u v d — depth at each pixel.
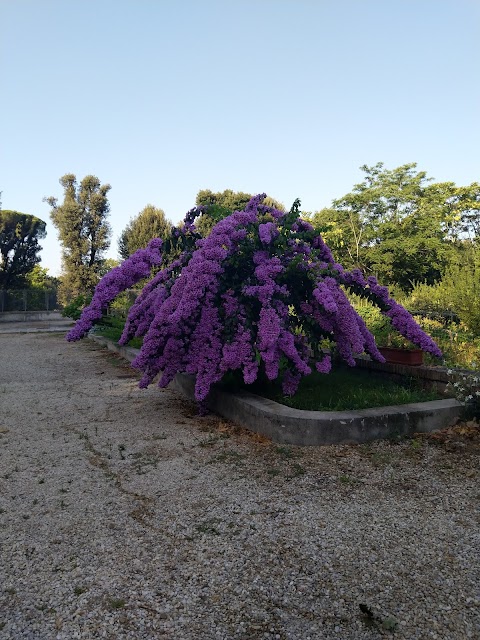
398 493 3.46
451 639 2.06
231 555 2.73
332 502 3.35
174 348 5.18
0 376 8.67
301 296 5.19
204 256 4.99
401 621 2.18
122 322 14.66
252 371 4.89
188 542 2.88
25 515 3.25
